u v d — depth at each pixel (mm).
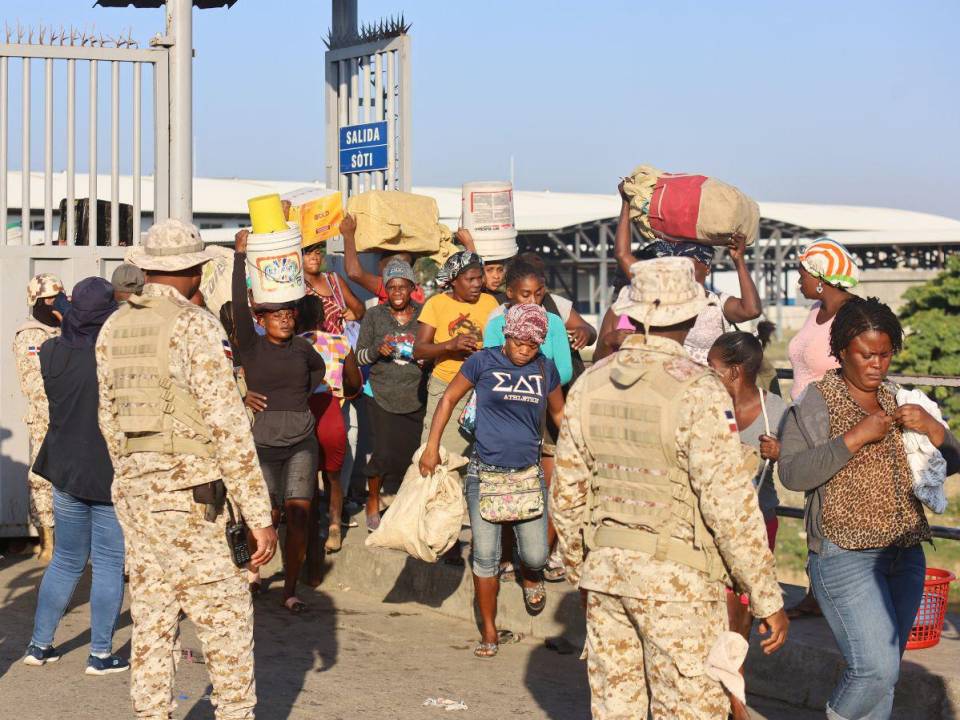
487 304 7426
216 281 7648
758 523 3611
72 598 7625
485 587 6445
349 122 10062
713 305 6348
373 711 5555
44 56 8656
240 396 4438
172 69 8844
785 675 5578
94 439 5754
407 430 7992
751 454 4352
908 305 31656
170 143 8883
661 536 3676
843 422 4309
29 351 8172
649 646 3730
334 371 7844
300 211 8242
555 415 6527
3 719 5355
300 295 6859
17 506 8789
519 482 6277
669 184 6656
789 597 6309
